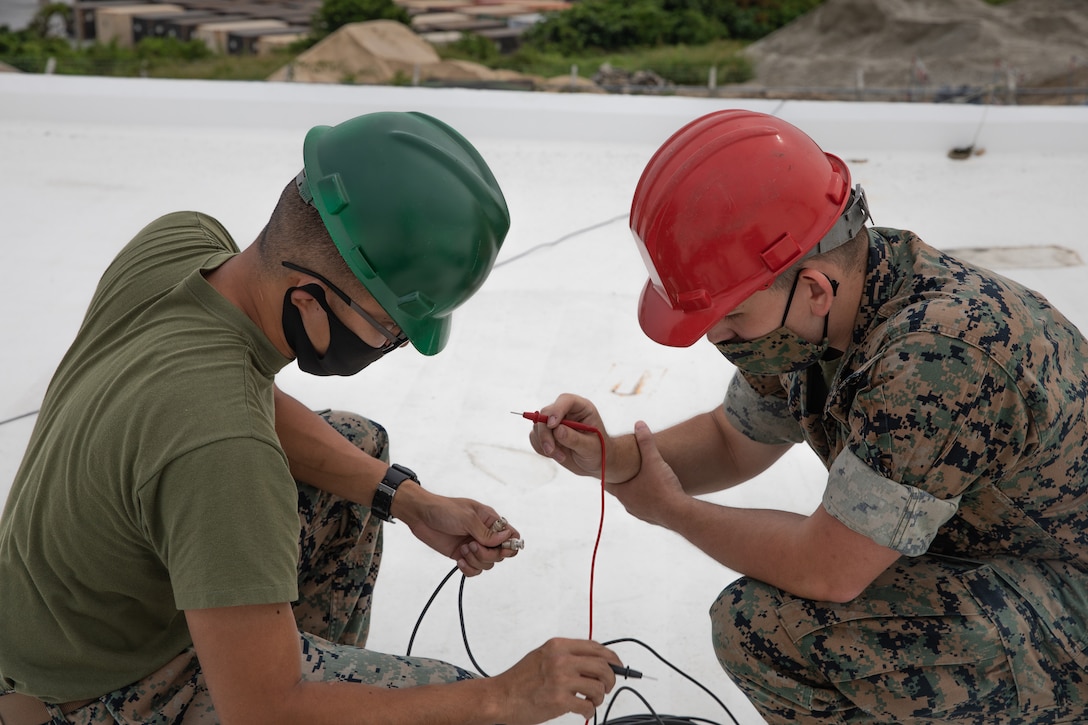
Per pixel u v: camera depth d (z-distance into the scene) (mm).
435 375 3021
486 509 1733
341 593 1771
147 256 1533
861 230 1493
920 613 1479
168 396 1260
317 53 21656
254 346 1385
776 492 2527
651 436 1733
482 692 1400
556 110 4680
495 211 1424
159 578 1372
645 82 22562
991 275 1474
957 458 1353
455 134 1468
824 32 26562
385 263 1361
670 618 2133
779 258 1417
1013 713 1516
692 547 2338
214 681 1268
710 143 1452
